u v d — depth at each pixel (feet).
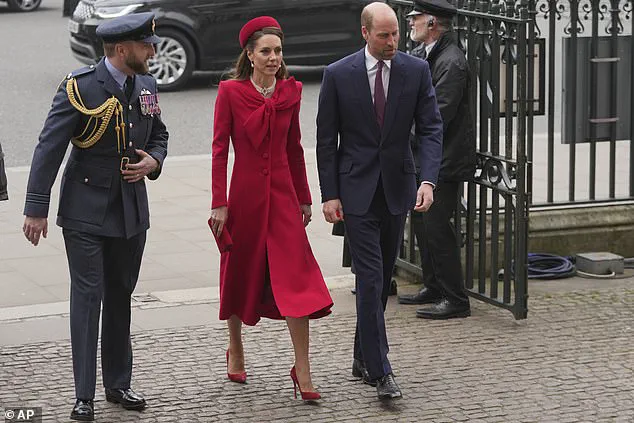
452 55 37.86
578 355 35.78
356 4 87.66
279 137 32.27
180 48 84.33
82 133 30.40
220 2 84.53
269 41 31.50
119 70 30.55
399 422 30.86
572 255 46.03
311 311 31.53
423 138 33.04
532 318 39.32
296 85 32.60
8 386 33.01
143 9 83.61
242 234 32.32
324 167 32.65
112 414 31.32
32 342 36.68
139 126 30.91
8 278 43.88
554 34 44.39
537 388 33.14
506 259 39.11
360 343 32.94
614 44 45.50
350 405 32.07
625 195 54.24
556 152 64.44
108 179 30.55
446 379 33.83
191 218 52.65
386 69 32.32
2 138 68.64
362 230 32.24
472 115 39.75
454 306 39.42
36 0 132.67
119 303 31.65
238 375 33.60
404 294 41.91
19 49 102.42
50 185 30.40
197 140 69.15
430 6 37.63
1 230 50.11
